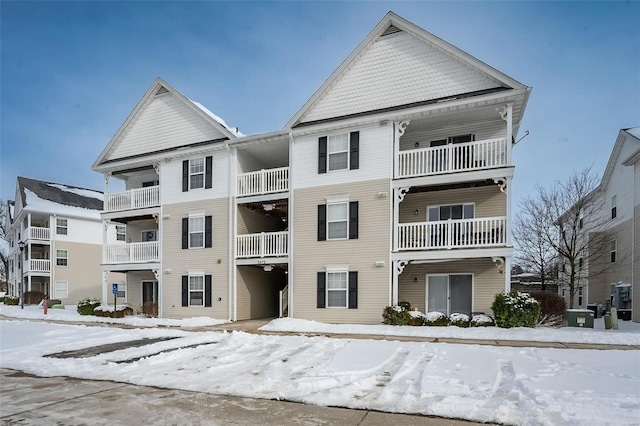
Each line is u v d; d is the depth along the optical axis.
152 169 20.95
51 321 17.77
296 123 16.42
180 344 10.76
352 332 12.52
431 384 6.42
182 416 5.30
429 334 11.74
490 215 14.55
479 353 8.86
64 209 32.16
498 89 13.38
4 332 13.80
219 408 5.61
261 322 16.50
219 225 17.66
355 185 15.15
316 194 15.77
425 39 14.70
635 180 18.44
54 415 5.41
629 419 4.88
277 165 20.41
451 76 14.44
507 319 12.21
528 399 5.62
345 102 15.88
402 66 15.18
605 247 21.97
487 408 5.34
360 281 14.70
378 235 14.61
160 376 7.40
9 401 6.05
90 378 7.42
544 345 10.00
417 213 15.59
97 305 20.02
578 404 5.38
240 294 17.38
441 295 14.76
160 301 18.61
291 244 15.98
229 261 17.22
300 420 5.11
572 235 22.02
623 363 7.89
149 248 19.38
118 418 5.27
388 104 15.23
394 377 7.00
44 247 32.97
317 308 15.27
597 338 10.66
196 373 7.61
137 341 11.78
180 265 18.34
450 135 15.45
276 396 6.07
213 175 18.05
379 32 15.43
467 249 13.40
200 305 17.73
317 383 6.54
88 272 32.94
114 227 34.78
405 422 5.00
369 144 15.09
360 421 5.04
